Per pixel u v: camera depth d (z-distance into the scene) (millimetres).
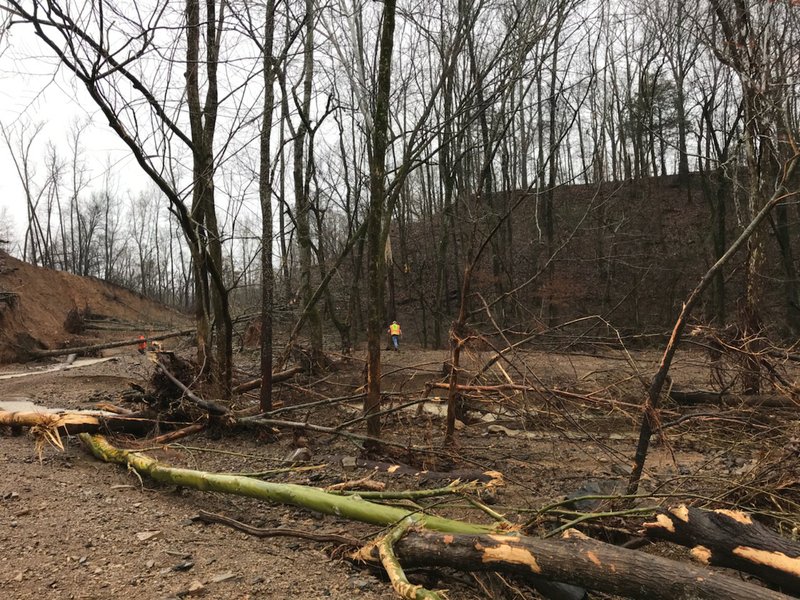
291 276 12844
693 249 25625
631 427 7680
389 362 14477
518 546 3408
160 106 6344
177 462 6441
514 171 23547
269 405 7750
